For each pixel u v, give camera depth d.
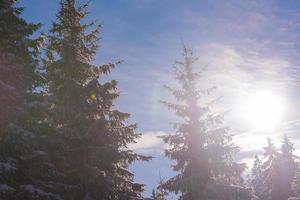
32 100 17.62
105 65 22.56
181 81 28.92
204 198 26.22
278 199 45.34
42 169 18.05
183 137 27.67
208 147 26.95
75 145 20.81
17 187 16.81
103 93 21.16
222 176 27.59
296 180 46.09
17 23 17.81
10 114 16.56
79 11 23.33
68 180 20.05
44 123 20.09
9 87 16.27
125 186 21.66
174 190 26.77
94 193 20.27
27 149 16.52
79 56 22.59
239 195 26.88
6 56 16.98
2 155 16.05
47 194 17.27
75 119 20.58
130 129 21.77
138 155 21.38
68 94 20.86
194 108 28.09
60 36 22.94
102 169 21.75
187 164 27.42
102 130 20.94
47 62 23.83
